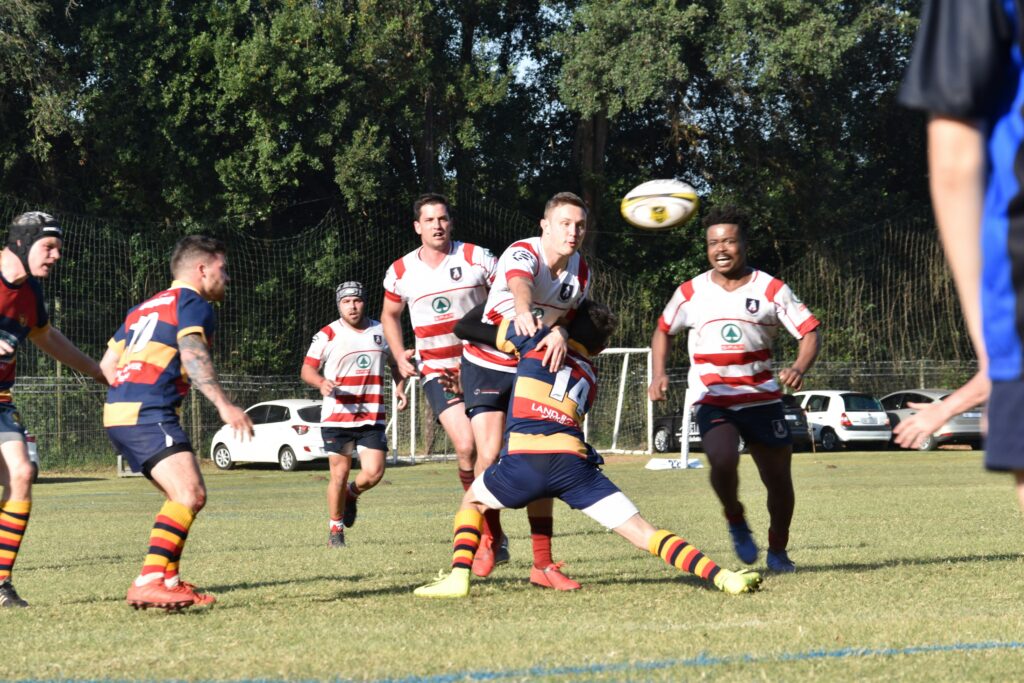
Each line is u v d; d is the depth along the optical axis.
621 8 114.12
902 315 126.75
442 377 29.19
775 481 25.25
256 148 111.69
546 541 23.31
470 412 26.53
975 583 22.64
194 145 114.12
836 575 24.03
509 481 21.19
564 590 22.64
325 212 122.94
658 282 135.62
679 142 137.88
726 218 24.73
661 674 14.24
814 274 126.75
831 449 113.12
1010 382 7.71
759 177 135.50
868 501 47.56
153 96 111.31
